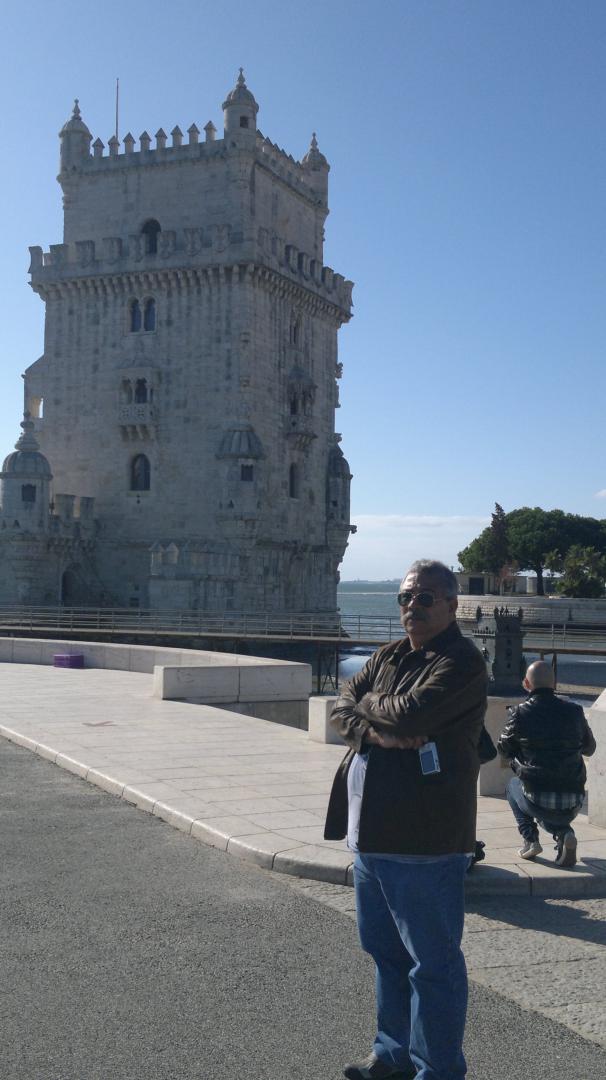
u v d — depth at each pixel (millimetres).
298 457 74688
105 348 71688
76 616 62031
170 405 69625
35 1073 6051
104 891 9719
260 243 68000
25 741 18203
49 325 73500
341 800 6250
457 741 5680
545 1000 7324
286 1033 6637
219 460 67625
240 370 67625
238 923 8812
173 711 22047
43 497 66812
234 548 66688
